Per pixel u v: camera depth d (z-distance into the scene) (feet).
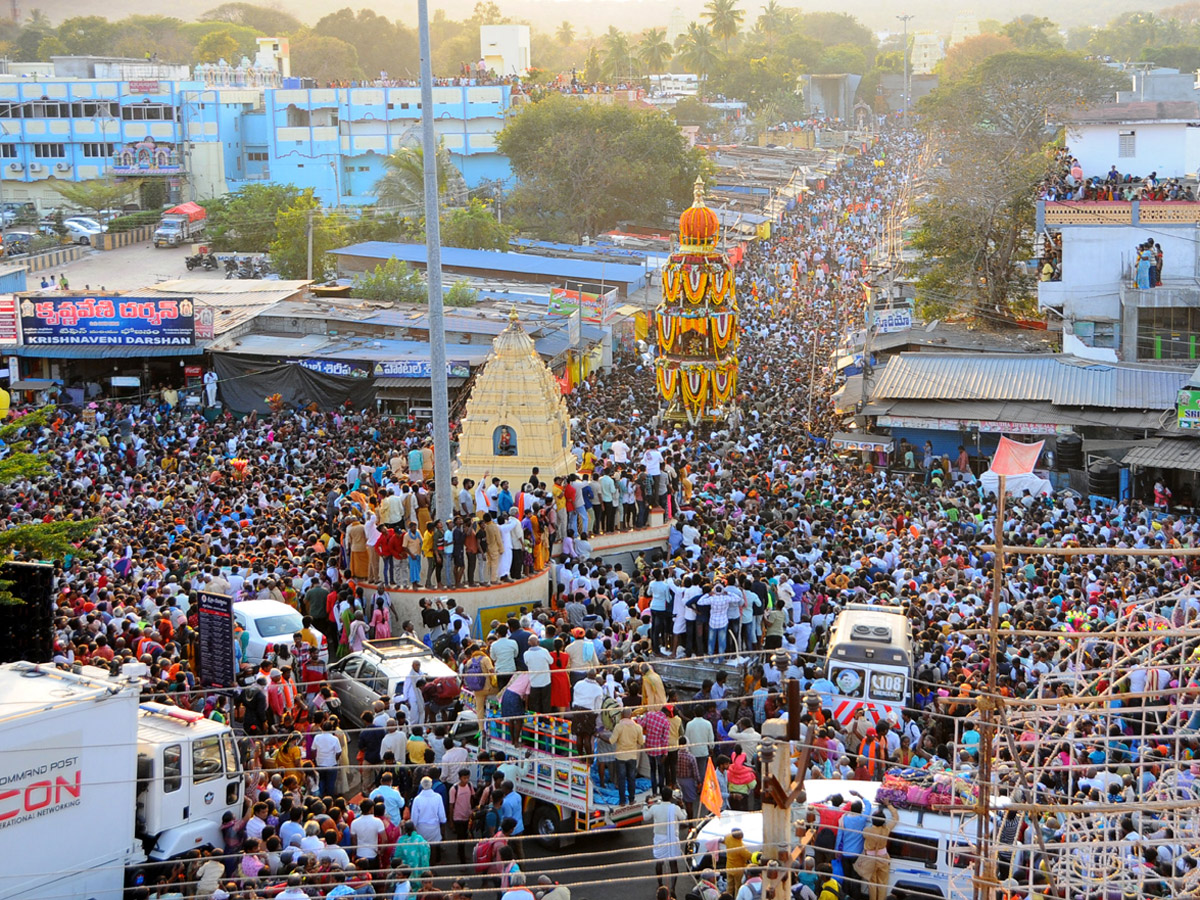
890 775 60.95
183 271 287.48
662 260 265.13
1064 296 181.37
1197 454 135.33
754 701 77.00
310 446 142.61
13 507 107.45
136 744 56.95
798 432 159.02
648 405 174.91
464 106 400.47
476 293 211.00
